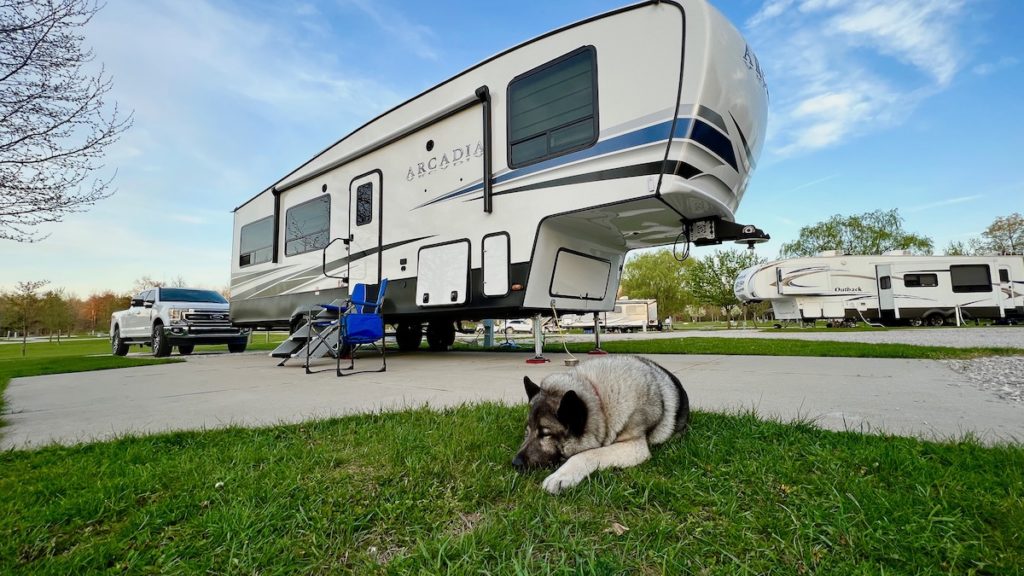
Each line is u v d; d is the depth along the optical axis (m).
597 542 1.50
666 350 8.80
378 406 3.77
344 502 1.80
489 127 6.49
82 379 6.44
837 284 22.55
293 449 2.47
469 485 1.96
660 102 5.09
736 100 5.22
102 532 1.63
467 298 6.62
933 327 20.14
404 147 7.64
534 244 5.97
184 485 1.99
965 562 1.33
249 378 6.11
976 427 2.71
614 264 7.59
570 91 5.76
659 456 2.29
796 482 1.89
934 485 1.79
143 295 13.51
